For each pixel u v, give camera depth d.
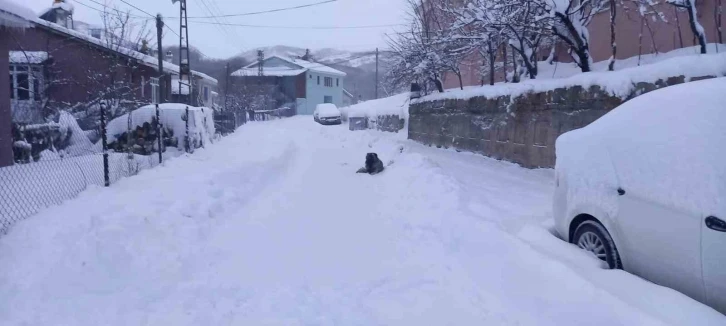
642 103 4.71
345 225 7.39
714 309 3.51
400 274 5.29
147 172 10.95
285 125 40.66
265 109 64.31
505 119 12.60
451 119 16.23
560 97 10.28
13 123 12.43
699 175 3.72
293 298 4.69
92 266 5.20
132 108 19.86
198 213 7.52
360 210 8.38
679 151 3.99
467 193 7.76
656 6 12.94
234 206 8.73
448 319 4.22
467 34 14.95
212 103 55.06
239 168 11.79
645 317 3.53
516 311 4.18
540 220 6.24
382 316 4.32
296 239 6.70
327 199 9.38
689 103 4.21
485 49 17.06
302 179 11.84
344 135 24.08
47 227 5.75
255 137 24.64
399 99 31.61
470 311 4.33
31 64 18.88
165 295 4.79
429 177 8.86
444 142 16.83
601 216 4.52
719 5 10.80
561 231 5.33
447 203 7.26
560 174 5.34
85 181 9.12
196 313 4.38
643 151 4.32
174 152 15.61
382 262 5.71
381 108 30.02
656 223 3.93
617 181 4.42
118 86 20.03
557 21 11.42
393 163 12.30
